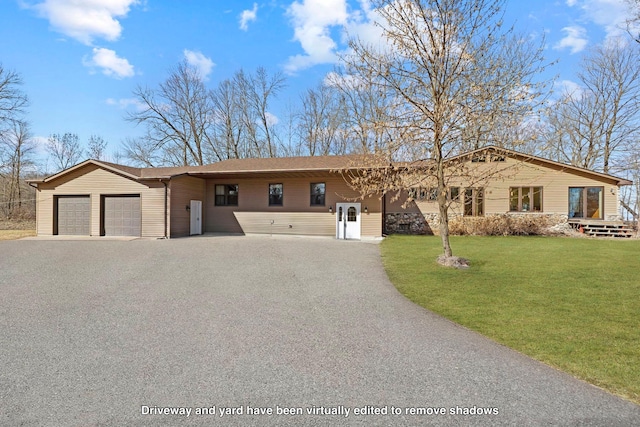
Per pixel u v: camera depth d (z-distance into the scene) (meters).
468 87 9.05
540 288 7.02
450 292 6.82
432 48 9.05
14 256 10.91
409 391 3.07
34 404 2.81
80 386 3.12
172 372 3.40
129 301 6.07
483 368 3.55
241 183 18.92
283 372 3.42
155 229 16.72
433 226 18.83
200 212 18.97
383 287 7.23
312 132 32.69
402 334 4.55
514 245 13.42
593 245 13.34
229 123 33.41
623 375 3.40
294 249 12.61
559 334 4.57
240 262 10.02
